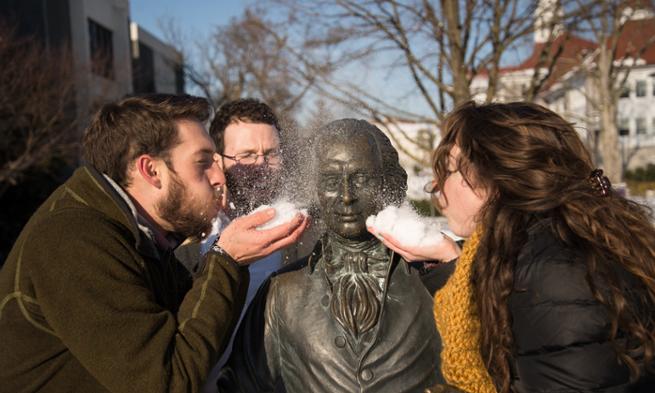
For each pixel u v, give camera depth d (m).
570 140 1.25
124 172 1.36
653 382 1.08
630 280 1.09
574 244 1.10
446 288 1.26
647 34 12.84
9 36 10.22
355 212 1.28
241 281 1.34
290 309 1.34
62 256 1.18
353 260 1.34
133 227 1.26
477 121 1.27
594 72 12.45
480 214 1.24
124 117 1.35
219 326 1.22
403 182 1.38
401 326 1.30
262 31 8.26
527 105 1.29
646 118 24.81
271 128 1.88
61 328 1.16
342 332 1.29
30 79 9.68
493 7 5.87
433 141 5.93
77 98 11.30
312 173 1.35
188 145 1.37
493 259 1.14
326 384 1.28
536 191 1.16
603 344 1.05
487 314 1.15
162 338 1.16
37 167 10.20
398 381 1.29
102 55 14.49
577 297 1.05
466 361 1.23
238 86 14.95
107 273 1.18
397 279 1.34
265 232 1.27
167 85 20.31
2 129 9.12
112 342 1.14
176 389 1.13
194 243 1.78
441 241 1.30
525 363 1.12
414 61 5.89
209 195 1.41
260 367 1.36
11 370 1.22
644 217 1.19
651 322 1.08
